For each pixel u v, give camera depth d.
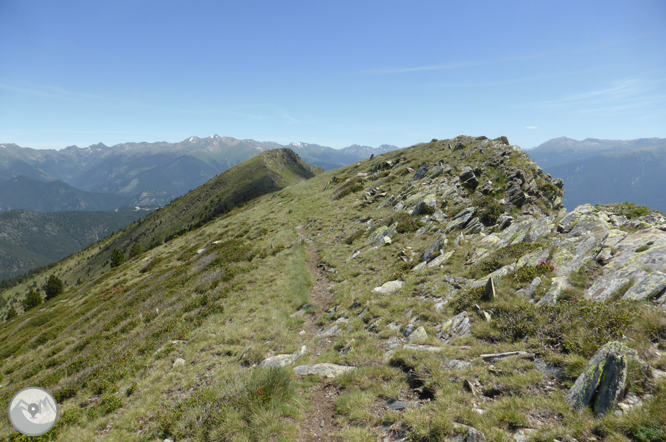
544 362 8.20
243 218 64.75
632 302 8.73
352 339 12.82
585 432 5.88
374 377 9.75
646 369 6.58
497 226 20.94
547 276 12.12
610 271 10.69
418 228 26.39
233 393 10.06
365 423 7.83
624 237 12.30
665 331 7.45
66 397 15.03
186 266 38.47
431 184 37.88
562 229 16.06
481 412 6.96
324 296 20.06
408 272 18.55
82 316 36.66
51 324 39.69
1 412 14.73
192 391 12.30
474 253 17.67
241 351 14.80
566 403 6.71
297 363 12.16
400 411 7.87
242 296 22.36
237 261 31.86
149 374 14.84
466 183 33.91
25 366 26.06
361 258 24.00
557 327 9.07
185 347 16.77
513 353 8.84
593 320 8.64
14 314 111.56
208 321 19.69
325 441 7.59
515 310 10.71
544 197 28.98
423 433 6.68
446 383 8.31
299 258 27.81
